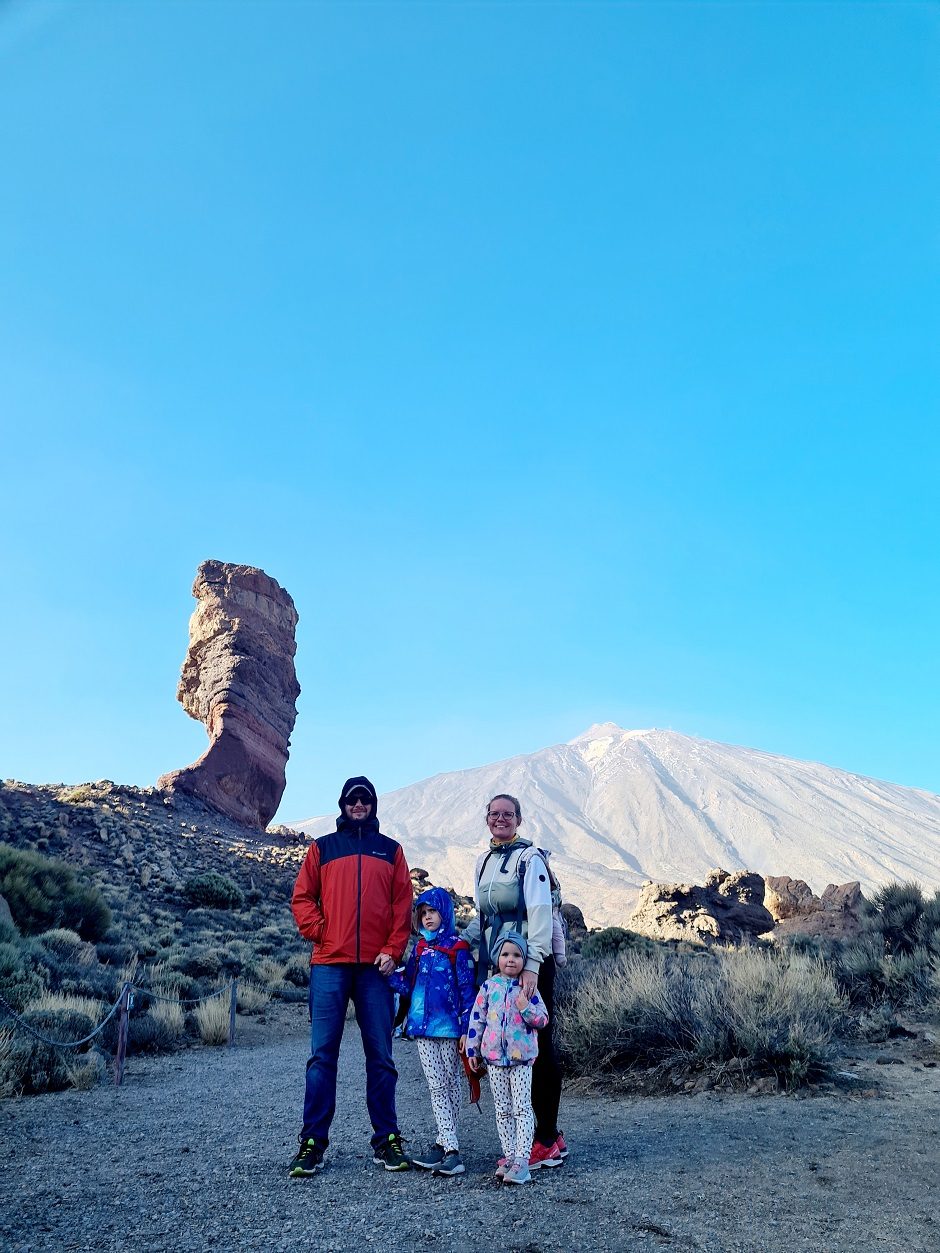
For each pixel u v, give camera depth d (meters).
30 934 22.16
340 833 5.89
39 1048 10.34
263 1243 3.90
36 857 25.58
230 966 24.27
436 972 5.50
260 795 55.88
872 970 12.02
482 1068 5.18
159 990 18.62
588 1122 6.68
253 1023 18.30
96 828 40.31
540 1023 4.98
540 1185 4.73
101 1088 10.20
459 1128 6.82
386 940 5.66
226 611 59.84
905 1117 6.02
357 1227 4.09
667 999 8.91
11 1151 6.38
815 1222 3.93
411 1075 10.43
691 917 34.44
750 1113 6.46
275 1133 6.88
